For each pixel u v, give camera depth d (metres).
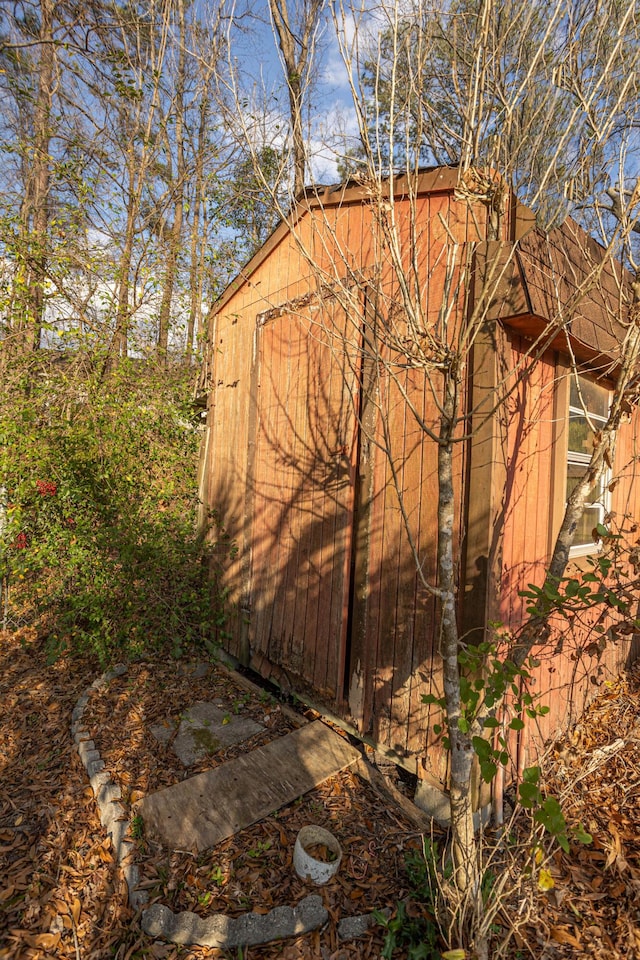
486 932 2.07
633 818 3.03
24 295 6.16
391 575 3.43
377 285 2.34
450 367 2.11
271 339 4.83
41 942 2.46
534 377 3.34
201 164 10.85
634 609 4.78
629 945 2.29
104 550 5.49
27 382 6.11
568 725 3.90
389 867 2.73
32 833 3.16
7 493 5.66
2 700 4.71
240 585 5.12
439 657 3.09
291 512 4.43
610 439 2.36
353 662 3.69
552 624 3.60
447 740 2.27
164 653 5.42
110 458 5.74
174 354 8.19
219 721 4.15
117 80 9.38
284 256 4.63
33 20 11.32
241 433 5.30
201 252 10.24
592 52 2.51
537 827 2.27
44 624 6.14
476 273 2.88
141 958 2.35
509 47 2.67
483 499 2.90
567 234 3.31
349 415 3.80
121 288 7.31
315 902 2.50
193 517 6.14
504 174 2.62
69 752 3.89
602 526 2.85
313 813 3.15
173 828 2.99
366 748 3.67
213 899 2.61
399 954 2.29
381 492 3.53
